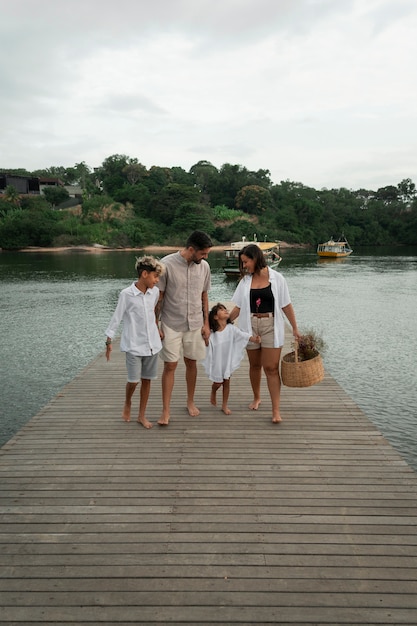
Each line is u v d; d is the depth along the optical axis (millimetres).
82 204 74812
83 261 43750
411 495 2949
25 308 17000
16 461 3414
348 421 4184
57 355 10492
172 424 4125
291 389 5160
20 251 60281
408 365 9547
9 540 2500
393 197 117312
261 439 3791
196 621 1979
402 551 2416
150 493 2965
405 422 6742
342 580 2211
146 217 76438
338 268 37312
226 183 94750
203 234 3721
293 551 2414
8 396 7875
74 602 2074
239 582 2197
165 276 3844
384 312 16234
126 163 91688
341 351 10734
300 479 3145
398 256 54219
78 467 3316
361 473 3229
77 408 4617
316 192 106188
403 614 2018
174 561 2338
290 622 1979
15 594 2119
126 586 2170
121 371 6254
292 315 3984
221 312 4230
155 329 3877
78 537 2525
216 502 2863
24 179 78375
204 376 5805
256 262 3799
